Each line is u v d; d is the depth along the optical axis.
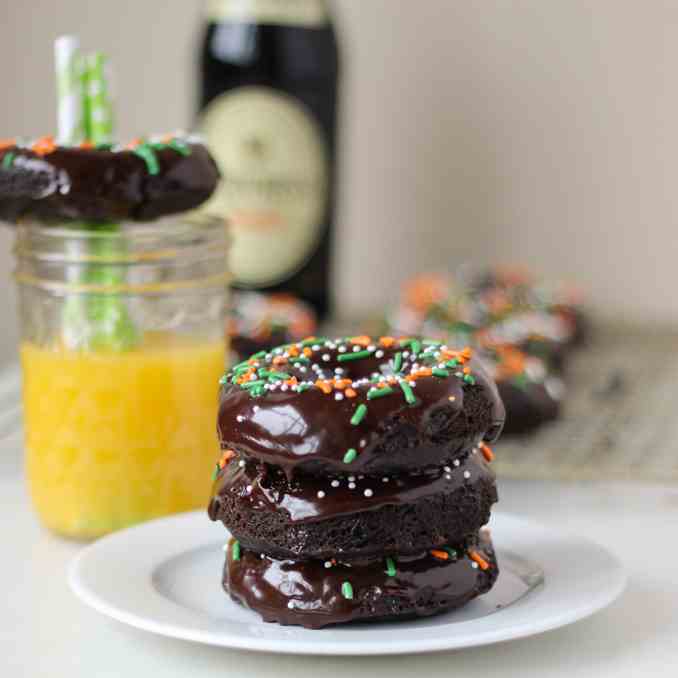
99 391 0.69
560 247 1.01
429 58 1.00
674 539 0.70
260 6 0.92
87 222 0.68
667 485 0.73
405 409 0.61
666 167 0.99
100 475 0.69
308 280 0.95
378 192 1.02
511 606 0.62
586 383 0.88
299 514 0.61
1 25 1.00
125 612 0.61
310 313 0.95
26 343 0.70
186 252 0.69
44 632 0.63
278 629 0.61
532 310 0.93
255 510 0.61
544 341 0.88
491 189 1.01
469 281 0.96
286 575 0.62
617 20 0.98
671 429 0.80
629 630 0.63
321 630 0.61
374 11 1.00
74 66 0.69
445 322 0.90
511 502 0.73
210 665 0.61
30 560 0.68
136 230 0.69
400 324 0.91
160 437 0.69
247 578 0.62
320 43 0.93
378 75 1.01
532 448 0.78
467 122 1.00
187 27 1.00
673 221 0.99
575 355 0.93
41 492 0.70
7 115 1.00
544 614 0.61
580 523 0.71
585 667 0.61
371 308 1.02
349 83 1.01
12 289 1.01
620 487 0.74
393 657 0.62
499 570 0.64
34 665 0.61
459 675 0.61
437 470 0.62
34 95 1.00
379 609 0.61
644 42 0.98
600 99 0.99
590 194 1.00
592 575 0.63
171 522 0.67
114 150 0.67
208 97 0.93
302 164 0.94
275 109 0.93
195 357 0.70
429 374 0.62
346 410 0.61
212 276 0.70
